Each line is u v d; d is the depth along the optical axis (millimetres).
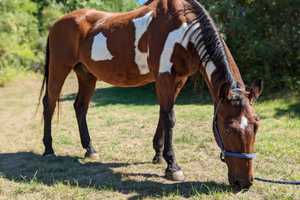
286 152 5672
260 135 6773
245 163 3869
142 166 5305
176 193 4234
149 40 4777
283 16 11320
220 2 12023
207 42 4277
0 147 6730
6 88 17688
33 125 9039
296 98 10047
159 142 5379
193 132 7277
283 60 11289
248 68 11867
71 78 21219
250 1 11883
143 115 9508
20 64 21594
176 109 10070
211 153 5855
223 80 4121
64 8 26625
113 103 12055
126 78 5184
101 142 6816
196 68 4629
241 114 3848
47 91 6062
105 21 5414
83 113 5957
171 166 4703
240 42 11805
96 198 4199
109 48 5176
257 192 4230
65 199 4191
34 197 4262
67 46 5762
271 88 11148
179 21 4555
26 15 24000
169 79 4609
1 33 21453
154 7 4906
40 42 23438
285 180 4559
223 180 4656
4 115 10961
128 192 4352
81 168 5281
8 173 5160
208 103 11016
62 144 6707
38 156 6020
